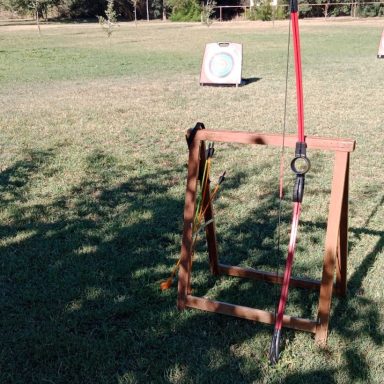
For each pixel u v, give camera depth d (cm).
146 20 4903
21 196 573
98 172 654
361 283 387
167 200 559
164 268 414
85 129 868
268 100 1101
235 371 300
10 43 2611
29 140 801
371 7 4241
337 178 300
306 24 3616
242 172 641
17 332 337
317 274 402
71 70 1644
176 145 775
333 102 1064
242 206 537
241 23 3981
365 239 460
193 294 379
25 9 4622
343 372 296
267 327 337
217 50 1323
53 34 3234
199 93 1200
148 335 331
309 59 1783
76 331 337
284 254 435
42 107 1051
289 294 374
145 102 1095
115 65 1755
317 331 320
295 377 293
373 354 310
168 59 1909
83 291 381
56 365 306
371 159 690
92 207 541
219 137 320
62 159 705
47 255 437
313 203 541
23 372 303
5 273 410
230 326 339
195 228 360
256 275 390
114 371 302
